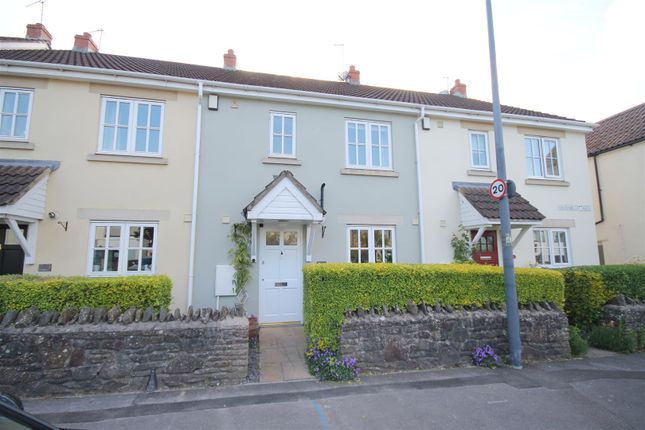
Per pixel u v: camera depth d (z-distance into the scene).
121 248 7.59
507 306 5.79
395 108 9.56
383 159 9.59
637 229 11.85
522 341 5.97
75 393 4.51
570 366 5.66
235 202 8.25
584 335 7.01
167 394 4.53
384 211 9.21
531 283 6.39
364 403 4.26
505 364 5.71
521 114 11.41
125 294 5.23
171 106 8.23
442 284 5.98
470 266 6.41
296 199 7.54
